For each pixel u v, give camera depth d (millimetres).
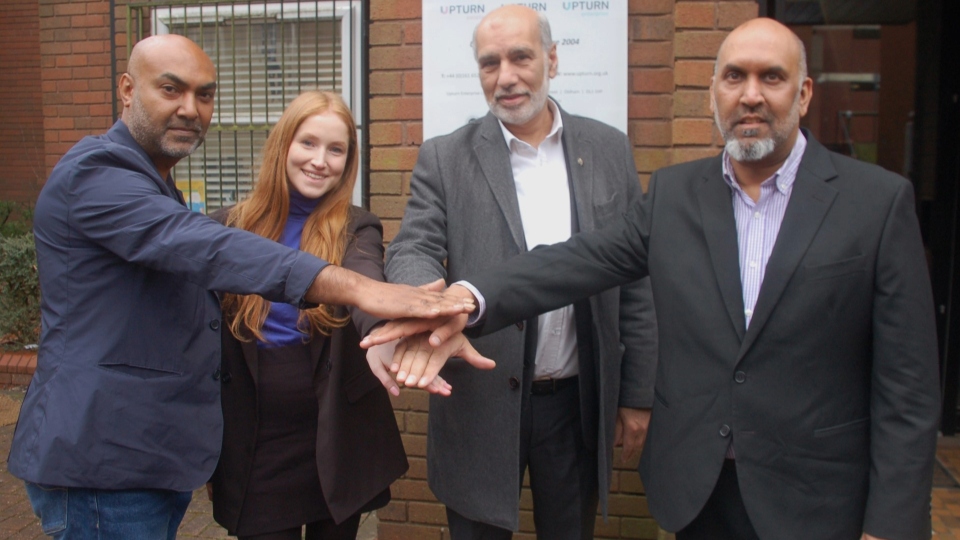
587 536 2322
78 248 1792
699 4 2770
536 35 2113
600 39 2922
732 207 1757
